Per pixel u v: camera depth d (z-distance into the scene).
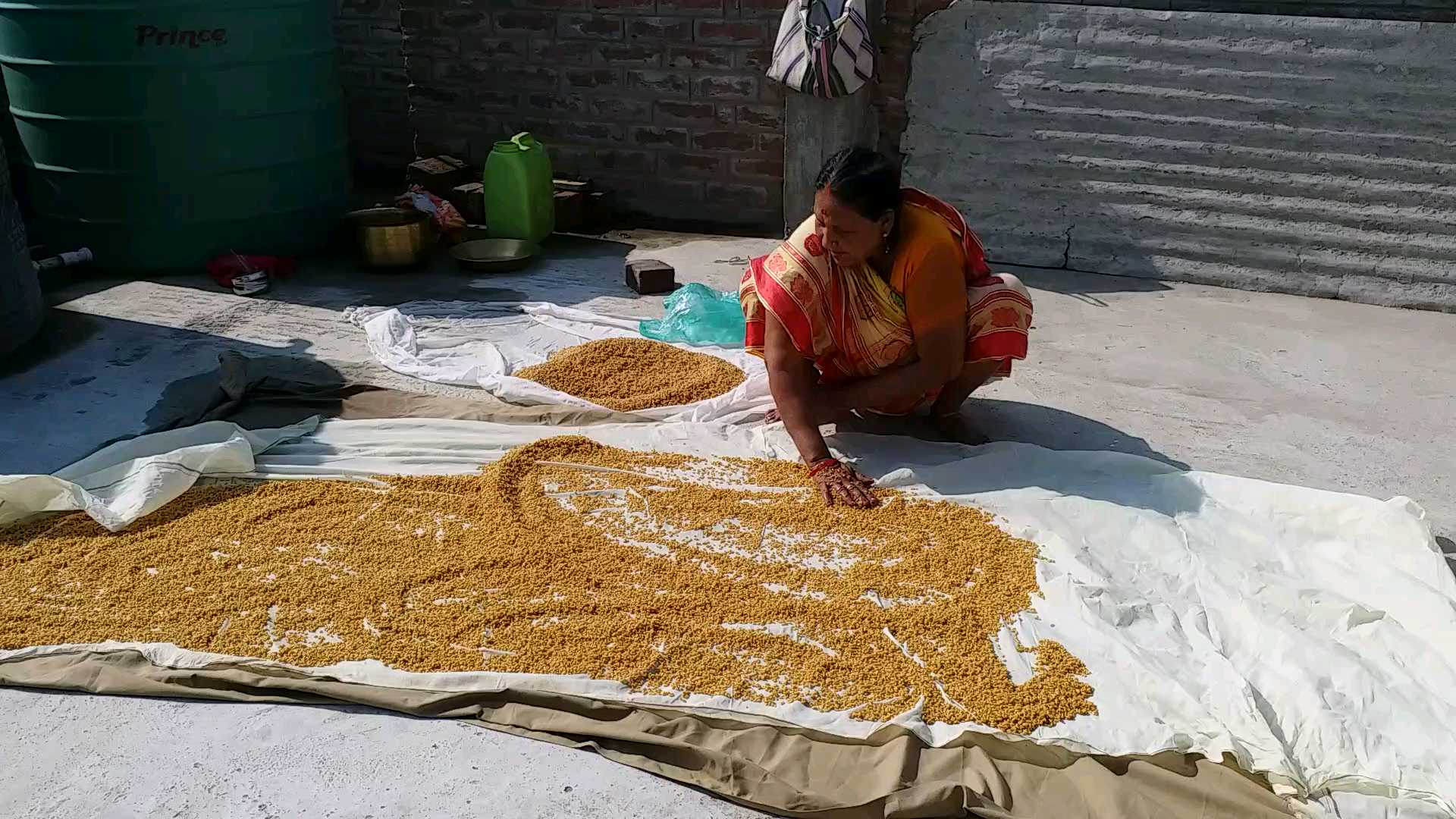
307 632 2.68
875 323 3.42
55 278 5.33
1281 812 2.10
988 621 2.71
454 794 2.23
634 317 4.98
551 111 6.70
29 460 3.56
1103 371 4.51
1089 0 5.41
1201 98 5.36
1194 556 2.95
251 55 5.19
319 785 2.25
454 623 2.69
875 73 5.83
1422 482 3.60
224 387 4.04
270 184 5.49
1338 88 5.14
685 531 3.13
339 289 5.33
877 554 3.01
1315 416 4.09
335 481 3.40
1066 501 3.21
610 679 2.49
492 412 3.93
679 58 6.30
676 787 2.25
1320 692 2.37
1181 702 2.37
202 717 2.44
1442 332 5.00
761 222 6.51
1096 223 5.75
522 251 5.74
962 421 3.85
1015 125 5.71
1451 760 2.18
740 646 2.62
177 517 3.17
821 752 2.30
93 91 4.96
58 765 2.29
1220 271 5.61
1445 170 5.08
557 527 3.12
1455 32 4.89
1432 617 2.62
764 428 3.78
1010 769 2.25
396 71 7.20
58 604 2.77
